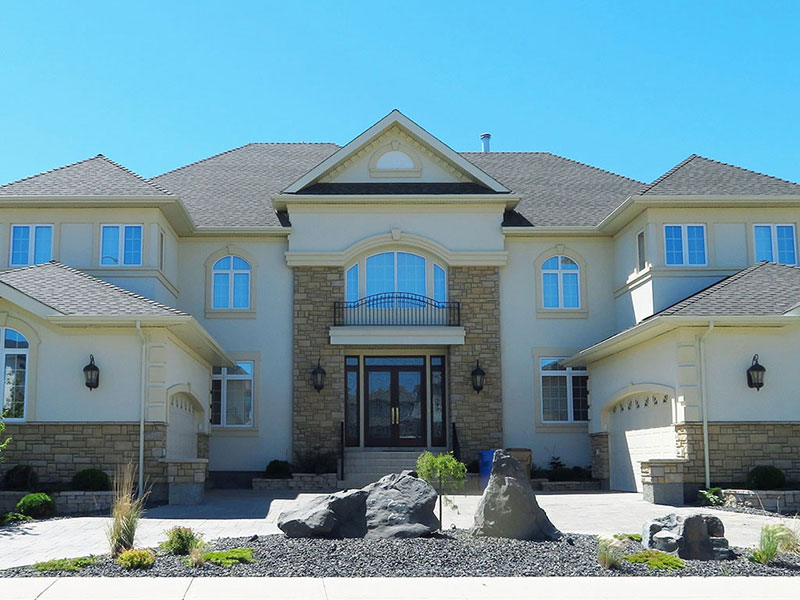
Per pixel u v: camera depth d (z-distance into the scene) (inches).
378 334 1020.5
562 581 394.0
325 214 1053.2
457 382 1032.8
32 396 780.6
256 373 1037.2
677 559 438.9
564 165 1264.8
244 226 1047.0
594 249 1083.3
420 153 1076.5
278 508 732.7
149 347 791.1
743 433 787.4
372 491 534.0
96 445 777.6
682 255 956.0
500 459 527.2
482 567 423.8
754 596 368.8
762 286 842.2
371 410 1070.4
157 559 439.8
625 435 946.7
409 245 1054.4
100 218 957.8
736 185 970.1
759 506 717.3
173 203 947.3
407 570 415.2
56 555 482.6
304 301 1038.4
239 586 378.6
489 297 1050.7
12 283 804.6
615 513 695.1
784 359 799.7
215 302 1054.4
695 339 797.2
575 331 1066.1
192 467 772.6
